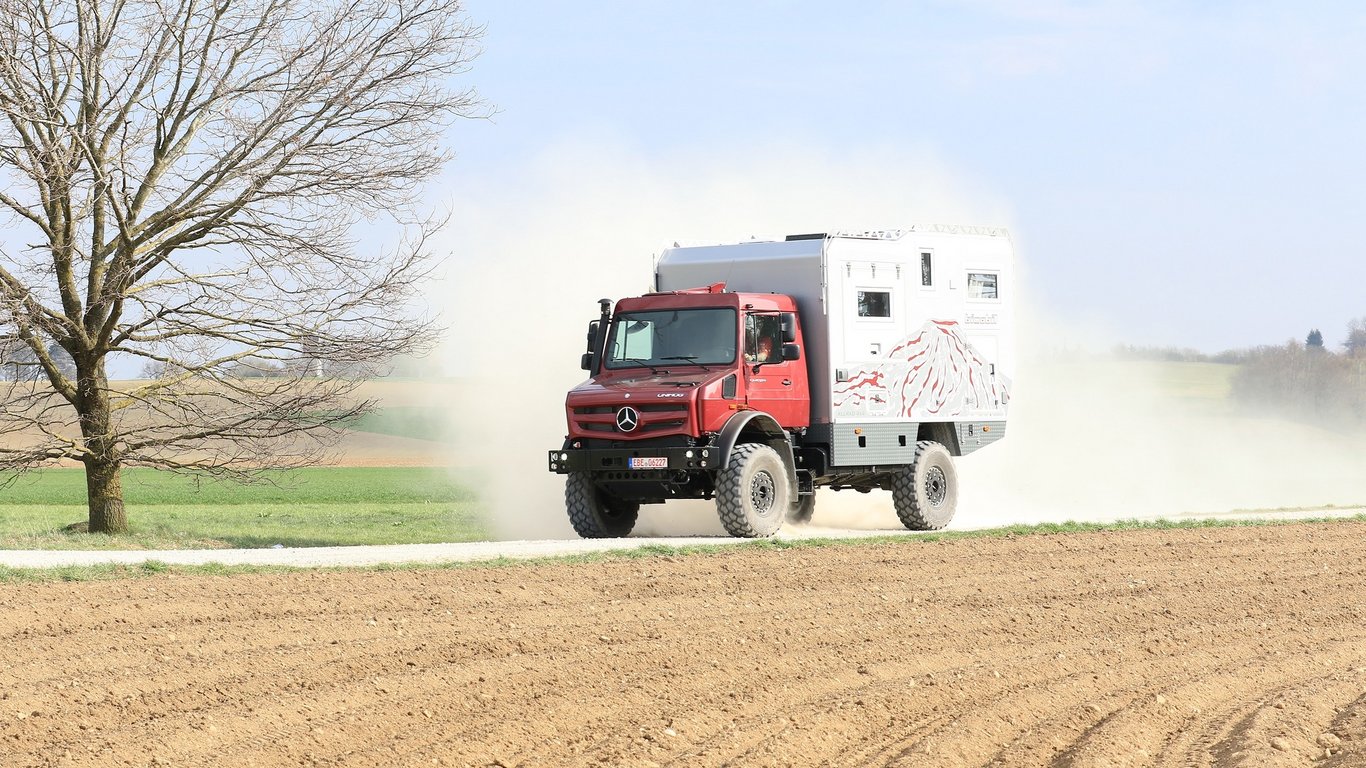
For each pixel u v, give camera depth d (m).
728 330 25.84
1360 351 106.25
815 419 27.25
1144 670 14.58
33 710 11.70
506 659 14.16
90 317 30.52
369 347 30.31
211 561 20.77
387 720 11.77
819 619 16.97
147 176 30.06
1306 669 14.81
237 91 29.73
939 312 29.58
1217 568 22.58
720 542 24.17
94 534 29.86
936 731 11.79
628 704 12.49
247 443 31.00
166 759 10.52
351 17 29.97
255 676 13.06
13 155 27.33
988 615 17.62
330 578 18.86
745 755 10.91
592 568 20.48
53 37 28.03
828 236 27.36
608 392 25.62
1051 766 11.02
